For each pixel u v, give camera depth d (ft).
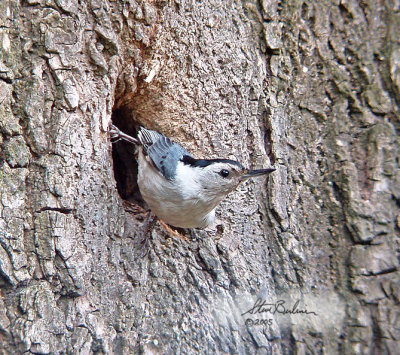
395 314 26.30
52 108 22.95
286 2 29.68
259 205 27.55
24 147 22.43
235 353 24.08
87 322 22.07
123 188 31.68
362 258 27.04
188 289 24.85
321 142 28.73
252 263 26.45
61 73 23.12
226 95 27.96
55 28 23.20
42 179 22.30
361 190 28.04
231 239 26.55
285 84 28.99
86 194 23.24
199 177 24.43
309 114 28.94
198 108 27.76
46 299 21.42
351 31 29.96
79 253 22.58
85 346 21.68
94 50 24.20
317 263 27.32
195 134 27.76
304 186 28.12
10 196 21.93
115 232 24.04
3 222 21.63
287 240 27.14
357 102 29.14
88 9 24.23
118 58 25.35
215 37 28.07
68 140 22.90
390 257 27.12
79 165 23.18
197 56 27.68
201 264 25.68
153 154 24.93
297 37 29.50
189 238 26.20
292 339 25.61
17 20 23.07
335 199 27.99
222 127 27.81
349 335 26.03
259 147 28.02
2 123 22.39
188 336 23.70
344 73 29.37
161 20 26.86
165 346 23.24
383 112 28.96
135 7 25.55
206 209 25.08
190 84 27.66
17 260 21.48
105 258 23.53
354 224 27.35
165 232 26.18
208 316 24.44
